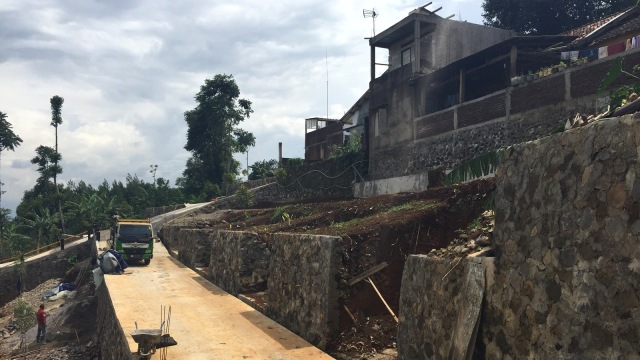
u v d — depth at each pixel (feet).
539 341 15.26
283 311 37.65
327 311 30.66
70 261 129.59
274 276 41.01
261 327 36.68
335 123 133.59
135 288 55.67
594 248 13.62
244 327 36.70
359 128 119.85
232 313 41.91
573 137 15.24
